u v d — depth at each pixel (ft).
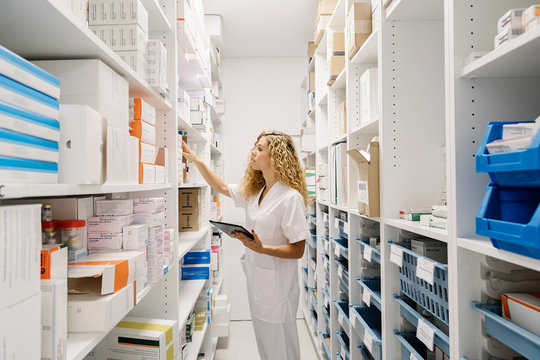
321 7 8.29
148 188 3.35
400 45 4.09
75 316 2.27
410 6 3.74
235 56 12.57
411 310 3.59
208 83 7.54
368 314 5.51
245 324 11.69
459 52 2.58
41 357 1.81
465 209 2.54
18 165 1.57
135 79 3.14
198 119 6.42
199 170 6.80
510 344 2.09
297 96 12.64
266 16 9.66
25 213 1.61
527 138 1.74
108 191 2.45
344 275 6.61
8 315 1.47
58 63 2.58
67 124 2.09
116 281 2.48
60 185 1.86
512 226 1.81
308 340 10.32
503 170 1.88
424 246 3.49
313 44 10.71
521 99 2.58
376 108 4.85
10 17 1.97
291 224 5.42
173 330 3.63
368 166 4.21
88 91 2.54
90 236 2.98
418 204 4.10
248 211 6.47
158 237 3.59
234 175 12.48
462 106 2.58
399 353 4.12
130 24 3.22
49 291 1.84
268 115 12.59
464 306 2.54
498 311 2.41
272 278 5.58
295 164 6.04
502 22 2.26
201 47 6.75
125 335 3.34
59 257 2.03
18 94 1.60
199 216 7.22
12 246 1.51
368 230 5.75
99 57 2.63
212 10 9.32
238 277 12.20
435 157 4.11
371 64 5.74
